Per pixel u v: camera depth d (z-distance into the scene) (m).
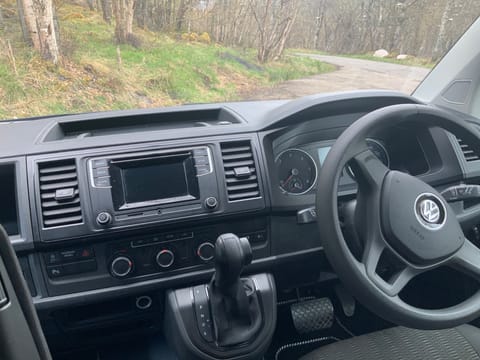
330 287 1.77
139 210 1.19
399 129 1.48
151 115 1.56
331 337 1.79
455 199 1.24
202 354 1.26
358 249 1.13
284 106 1.42
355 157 1.06
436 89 2.01
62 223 1.14
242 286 1.21
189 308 1.27
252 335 1.28
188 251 1.28
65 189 1.15
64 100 1.54
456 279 1.71
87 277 1.21
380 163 1.09
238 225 1.31
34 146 1.19
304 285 1.62
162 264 1.25
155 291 1.29
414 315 1.04
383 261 1.14
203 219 1.25
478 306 1.09
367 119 1.07
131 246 1.22
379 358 1.28
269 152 1.33
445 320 1.05
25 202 1.13
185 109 1.60
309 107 1.34
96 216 1.16
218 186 1.26
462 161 1.49
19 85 1.47
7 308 0.64
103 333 1.44
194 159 1.25
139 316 1.38
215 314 1.24
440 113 1.14
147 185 1.21
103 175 1.17
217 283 1.16
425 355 1.28
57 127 1.45
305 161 1.46
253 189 1.30
